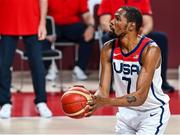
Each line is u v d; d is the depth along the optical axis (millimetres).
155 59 6168
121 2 12953
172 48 17688
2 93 11266
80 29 15742
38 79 11250
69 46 17547
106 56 6504
